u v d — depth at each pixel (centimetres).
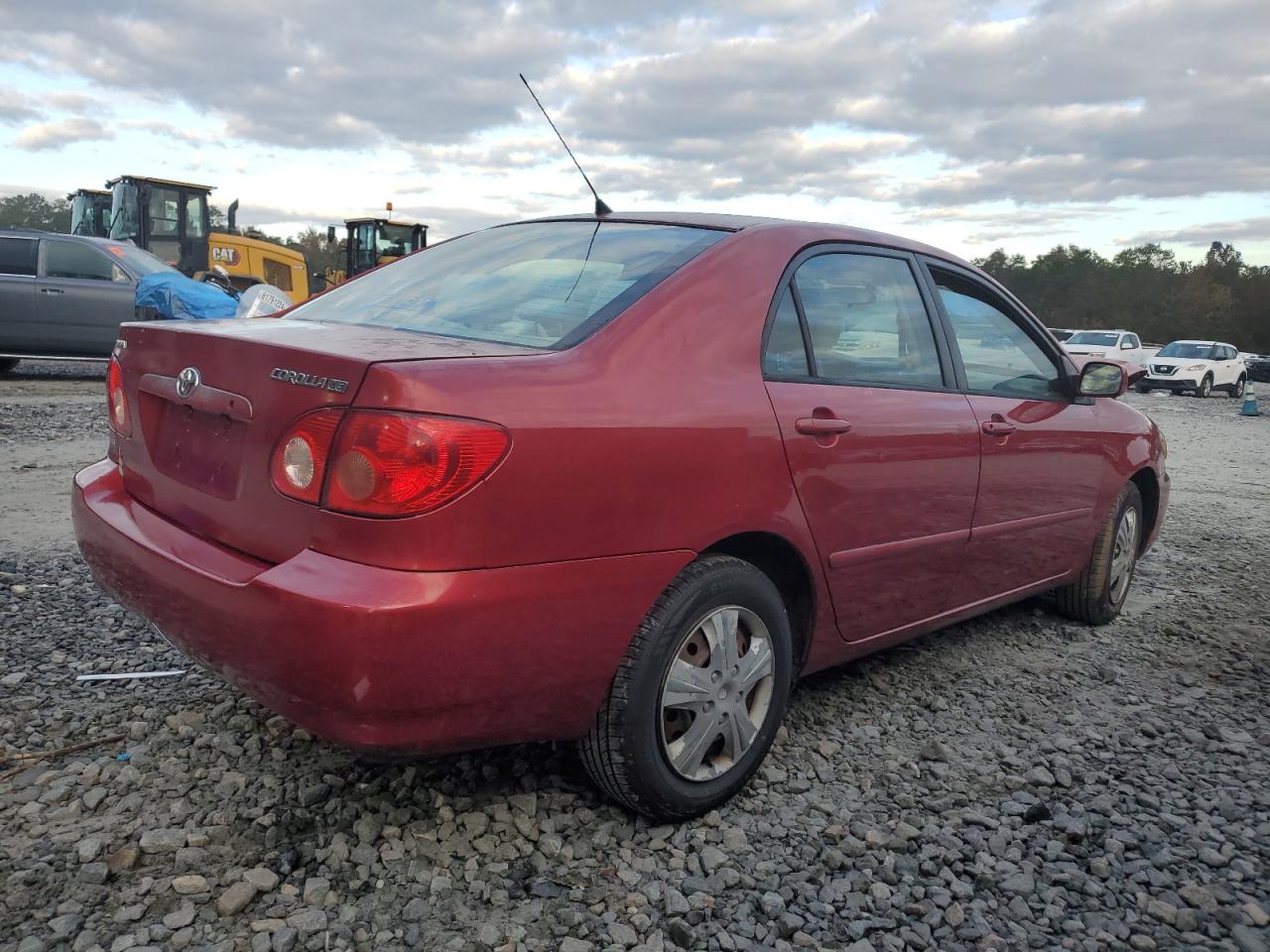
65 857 231
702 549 251
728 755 269
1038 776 297
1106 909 235
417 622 201
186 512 250
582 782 279
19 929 206
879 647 334
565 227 325
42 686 326
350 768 279
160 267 1329
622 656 239
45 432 834
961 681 379
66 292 1237
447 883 230
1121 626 464
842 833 261
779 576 297
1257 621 481
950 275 371
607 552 230
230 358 235
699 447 247
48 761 277
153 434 268
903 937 221
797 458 274
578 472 222
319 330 255
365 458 203
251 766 278
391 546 202
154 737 292
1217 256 11425
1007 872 248
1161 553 626
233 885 222
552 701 229
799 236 308
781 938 219
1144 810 283
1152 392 3058
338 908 220
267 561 223
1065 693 373
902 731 330
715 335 266
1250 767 314
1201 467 1112
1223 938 226
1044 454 388
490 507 209
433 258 333
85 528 275
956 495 340
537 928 217
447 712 212
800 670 306
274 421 220
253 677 215
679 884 236
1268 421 1973
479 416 208
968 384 361
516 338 252
